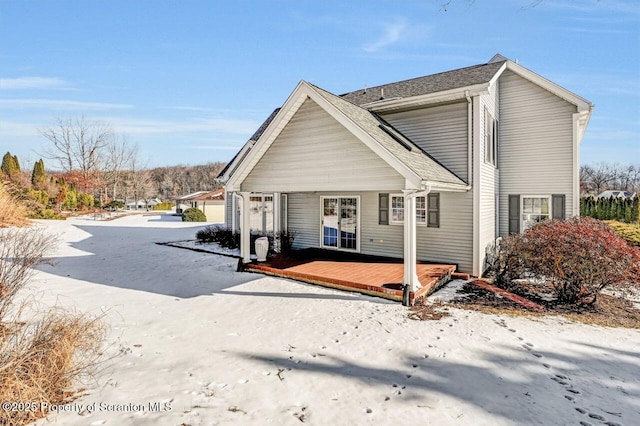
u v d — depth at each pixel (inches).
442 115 410.3
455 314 262.1
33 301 268.5
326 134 335.0
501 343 208.1
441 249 411.8
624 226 724.0
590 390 157.8
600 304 293.4
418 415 136.9
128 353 191.8
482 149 397.7
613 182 2559.1
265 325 239.3
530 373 172.2
